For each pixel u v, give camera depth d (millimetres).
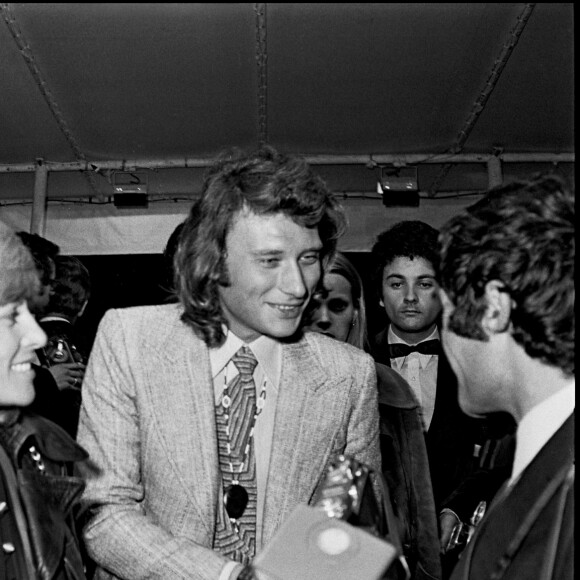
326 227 1432
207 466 1314
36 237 2303
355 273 1988
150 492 1339
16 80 3199
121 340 1382
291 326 1315
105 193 4555
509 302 874
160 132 3658
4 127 3643
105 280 4668
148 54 2967
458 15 2744
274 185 1248
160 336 1389
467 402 989
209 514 1304
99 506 1311
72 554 1177
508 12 2709
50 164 4043
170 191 4547
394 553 916
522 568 808
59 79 3135
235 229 1280
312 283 1337
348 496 986
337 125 3629
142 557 1240
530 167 4180
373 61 3039
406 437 1619
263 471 1374
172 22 2773
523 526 822
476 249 888
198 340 1388
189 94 3279
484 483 1551
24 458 1180
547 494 814
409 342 2299
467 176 4406
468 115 3537
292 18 2758
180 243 1377
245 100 3365
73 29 2805
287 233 1266
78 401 2186
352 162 4023
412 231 2227
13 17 2736
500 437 1479
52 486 1151
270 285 1281
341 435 1417
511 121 3598
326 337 1522
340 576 906
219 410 1378
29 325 1119
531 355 861
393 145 3898
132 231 4613
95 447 1338
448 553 1540
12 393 1099
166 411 1332
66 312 2418
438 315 2250
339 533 932
